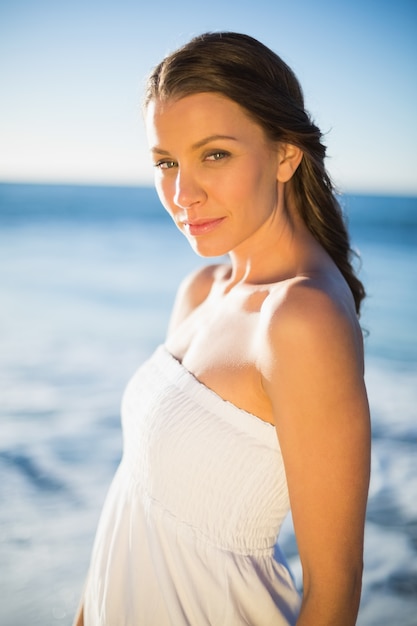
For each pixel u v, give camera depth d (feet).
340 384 4.01
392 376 25.02
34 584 11.60
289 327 4.08
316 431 4.04
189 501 4.70
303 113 4.92
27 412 20.38
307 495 4.12
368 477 4.16
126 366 26.68
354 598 4.16
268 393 4.29
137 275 56.29
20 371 25.57
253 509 4.65
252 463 4.55
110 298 45.21
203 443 4.62
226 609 4.60
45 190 160.66
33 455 16.97
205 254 4.77
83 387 23.32
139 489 5.08
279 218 5.17
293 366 4.05
